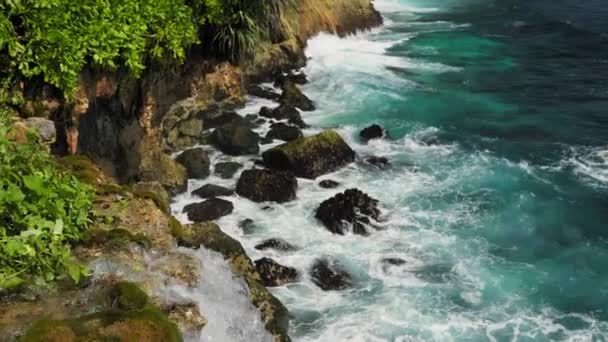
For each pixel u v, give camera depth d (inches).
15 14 419.8
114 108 563.5
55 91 473.1
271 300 410.6
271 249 549.6
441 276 529.3
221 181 668.7
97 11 474.6
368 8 1224.8
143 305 283.0
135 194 388.8
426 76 991.6
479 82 968.3
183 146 722.8
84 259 311.1
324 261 539.2
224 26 753.6
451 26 1273.4
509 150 751.1
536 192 660.1
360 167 701.9
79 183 348.5
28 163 320.8
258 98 871.1
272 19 911.7
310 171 674.8
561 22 1266.0
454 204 636.7
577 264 553.3
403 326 468.8
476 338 461.7
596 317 491.8
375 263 541.6
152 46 581.6
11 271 278.8
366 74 990.4
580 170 705.0
